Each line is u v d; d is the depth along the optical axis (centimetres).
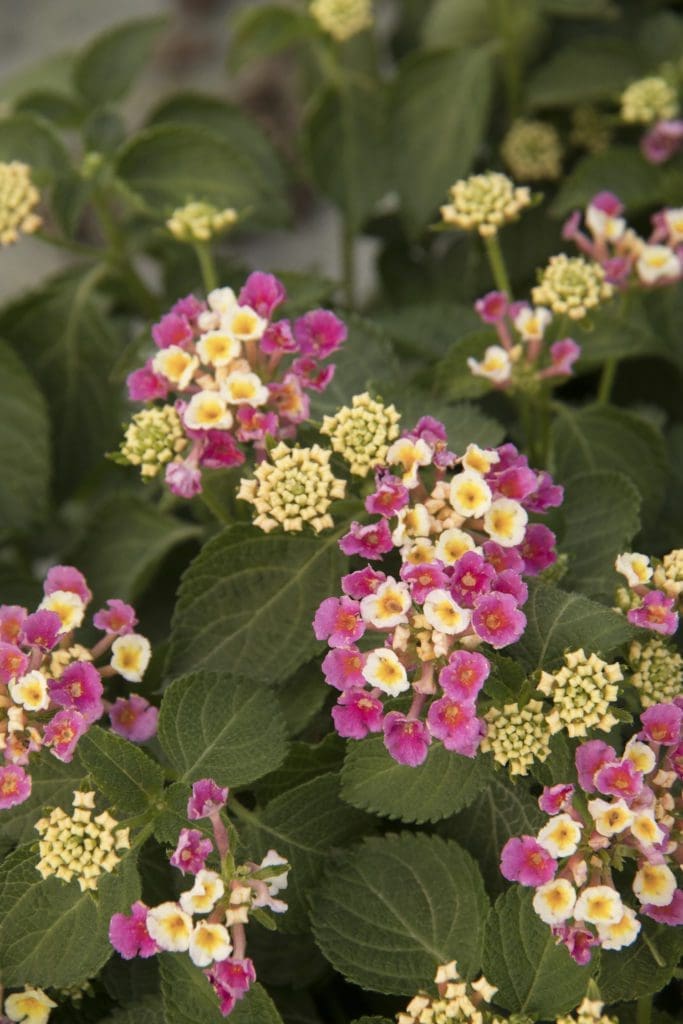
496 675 63
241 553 66
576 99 81
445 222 71
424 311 75
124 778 65
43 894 65
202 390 66
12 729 63
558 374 69
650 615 64
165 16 81
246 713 65
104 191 77
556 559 65
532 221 81
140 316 84
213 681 65
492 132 84
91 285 78
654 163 78
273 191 79
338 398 70
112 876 64
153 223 80
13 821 65
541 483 65
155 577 75
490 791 66
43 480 76
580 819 63
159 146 77
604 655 64
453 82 80
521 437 73
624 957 64
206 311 67
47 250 127
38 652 64
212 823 64
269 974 67
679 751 63
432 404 69
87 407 78
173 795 65
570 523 68
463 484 63
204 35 141
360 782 65
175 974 64
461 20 84
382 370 71
